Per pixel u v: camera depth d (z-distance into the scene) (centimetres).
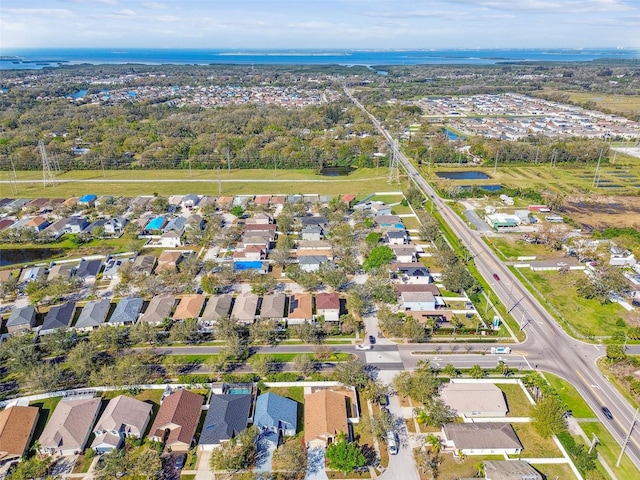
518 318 10156
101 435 6875
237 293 11038
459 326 9712
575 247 13375
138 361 8262
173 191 18700
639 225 15162
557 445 6881
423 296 10500
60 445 6656
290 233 14650
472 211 16650
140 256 12788
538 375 8344
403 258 12625
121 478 6222
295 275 11394
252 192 18662
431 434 7056
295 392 7900
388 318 9456
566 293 11175
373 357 8819
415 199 17000
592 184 19450
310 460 6588
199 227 14475
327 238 14000
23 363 8231
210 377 8219
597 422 7325
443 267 12275
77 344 8844
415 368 8500
